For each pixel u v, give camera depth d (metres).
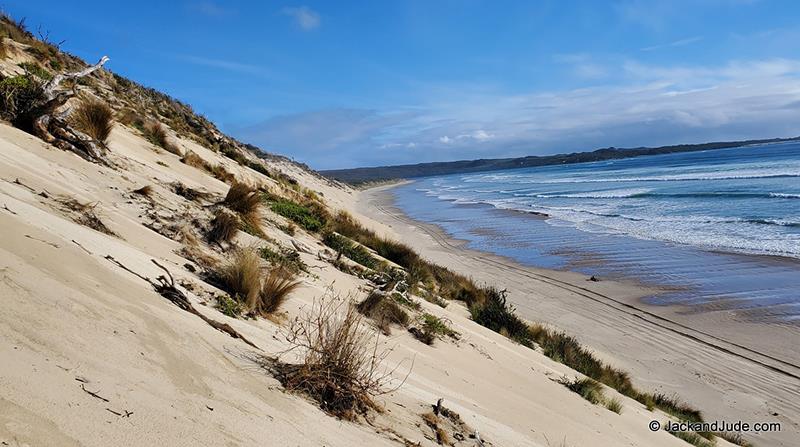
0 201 3.73
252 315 4.62
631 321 15.73
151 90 25.98
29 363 1.92
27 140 6.64
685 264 21.64
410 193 88.38
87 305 2.66
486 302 14.38
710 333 14.62
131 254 4.42
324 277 8.11
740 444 9.41
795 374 12.23
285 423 2.71
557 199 53.09
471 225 37.09
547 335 13.23
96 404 1.91
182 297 3.80
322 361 3.59
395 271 12.27
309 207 17.05
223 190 11.44
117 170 7.80
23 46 14.28
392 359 5.46
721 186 50.31
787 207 33.97
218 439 2.15
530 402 6.35
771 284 18.33
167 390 2.33
